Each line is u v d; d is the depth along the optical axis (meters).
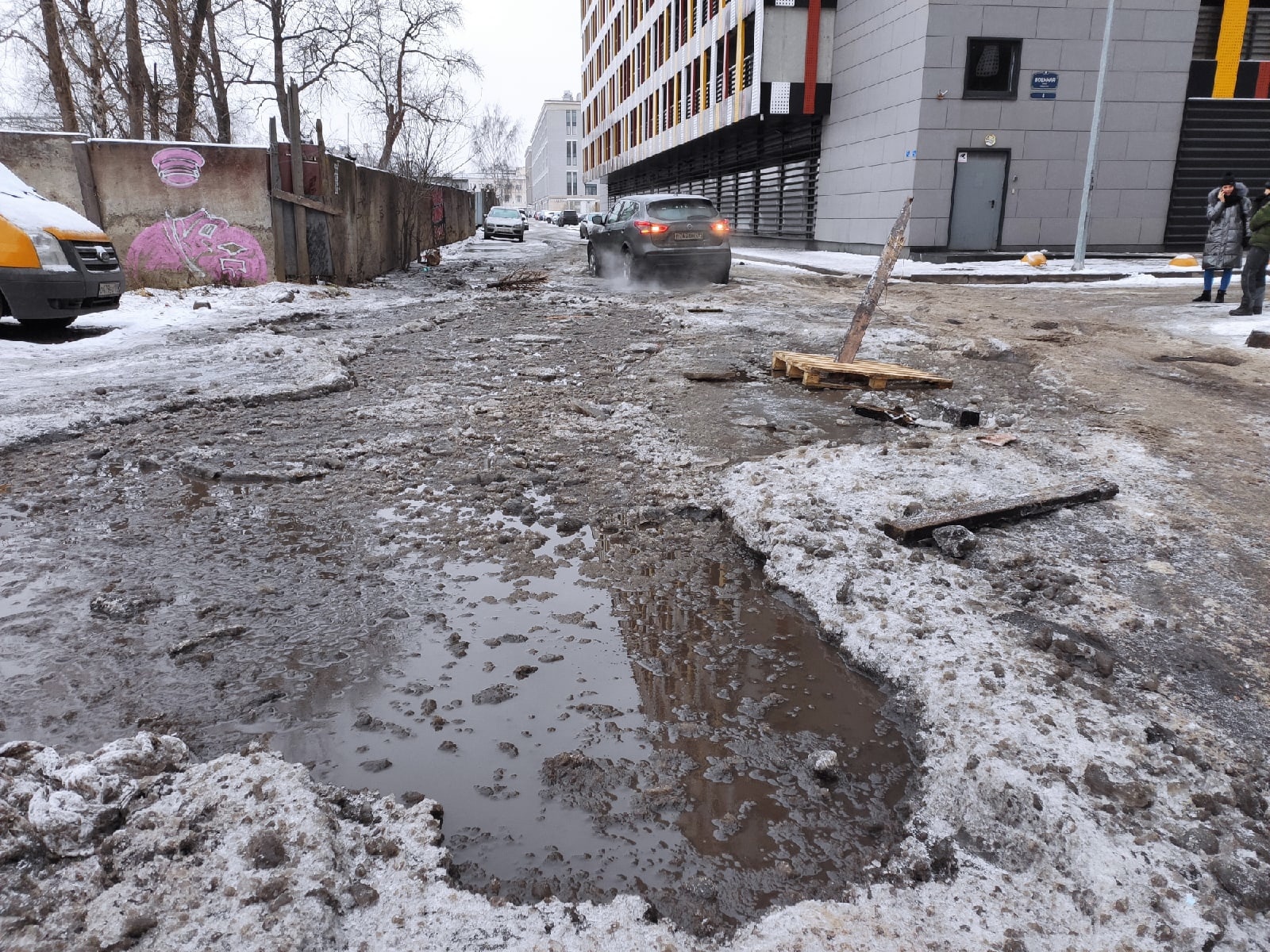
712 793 2.25
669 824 2.13
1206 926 1.72
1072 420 5.72
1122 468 4.64
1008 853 1.98
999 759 2.21
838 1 25.14
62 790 1.85
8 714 2.49
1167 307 11.83
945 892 1.85
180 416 5.85
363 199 16.94
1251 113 21.09
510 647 2.97
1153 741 2.33
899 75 21.47
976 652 2.77
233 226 13.42
